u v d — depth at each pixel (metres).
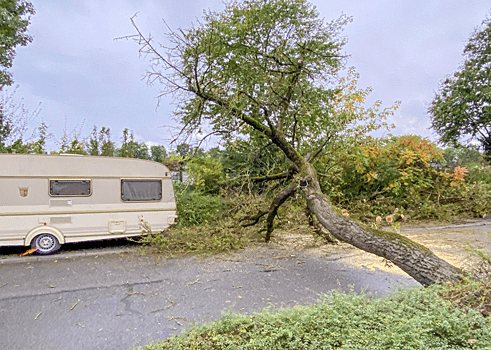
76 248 7.21
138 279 5.10
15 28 11.44
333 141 7.31
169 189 7.78
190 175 8.73
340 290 4.27
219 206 8.98
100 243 7.73
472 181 13.18
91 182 7.00
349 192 11.29
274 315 3.38
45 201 6.63
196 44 5.07
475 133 20.55
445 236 8.17
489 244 7.16
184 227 7.79
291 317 3.27
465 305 3.16
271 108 6.00
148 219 7.50
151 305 4.13
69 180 6.82
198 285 4.86
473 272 3.85
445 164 12.35
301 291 4.64
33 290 4.59
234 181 7.91
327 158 8.96
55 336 3.35
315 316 3.22
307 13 5.80
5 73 11.27
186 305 4.14
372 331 2.91
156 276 5.25
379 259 6.25
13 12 11.85
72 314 3.86
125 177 7.32
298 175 5.50
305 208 7.28
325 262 6.07
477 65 20.48
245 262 6.07
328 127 6.91
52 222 6.65
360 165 10.72
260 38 5.84
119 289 4.67
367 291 4.63
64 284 4.84
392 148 11.95
